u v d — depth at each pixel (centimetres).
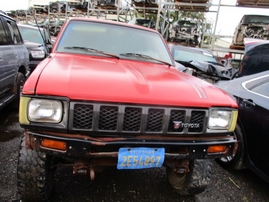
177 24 1177
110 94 164
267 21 975
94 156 162
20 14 1883
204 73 564
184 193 234
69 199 219
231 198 253
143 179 265
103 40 282
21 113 159
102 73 192
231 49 1126
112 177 262
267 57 360
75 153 160
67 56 248
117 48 279
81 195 226
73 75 178
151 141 169
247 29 997
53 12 1680
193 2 1145
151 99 170
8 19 424
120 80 183
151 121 172
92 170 177
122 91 169
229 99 199
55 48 263
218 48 1188
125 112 166
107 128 165
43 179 184
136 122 168
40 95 158
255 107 273
